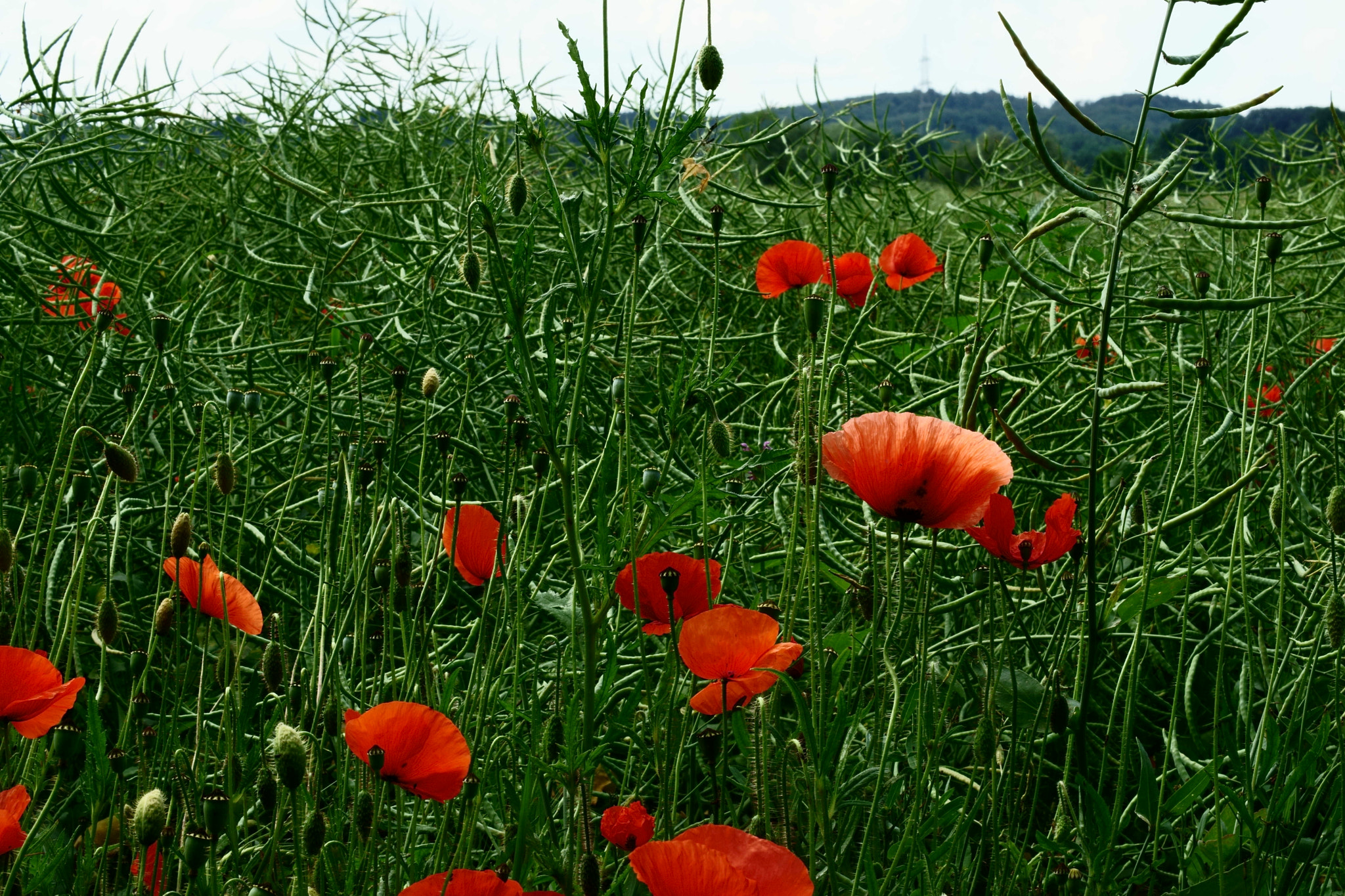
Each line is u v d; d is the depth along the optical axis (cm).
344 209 411
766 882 100
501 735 147
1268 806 139
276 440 264
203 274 385
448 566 193
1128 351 325
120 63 320
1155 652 213
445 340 305
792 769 132
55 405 273
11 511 235
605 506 117
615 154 384
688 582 135
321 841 113
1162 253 474
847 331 379
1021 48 137
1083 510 219
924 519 126
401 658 190
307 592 221
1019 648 207
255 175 437
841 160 514
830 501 238
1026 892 141
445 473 180
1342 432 280
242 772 118
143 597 224
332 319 346
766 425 282
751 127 525
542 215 328
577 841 126
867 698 165
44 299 287
